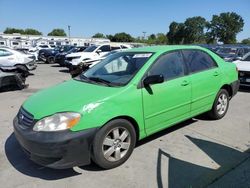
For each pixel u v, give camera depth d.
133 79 4.02
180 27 98.12
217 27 92.94
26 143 3.47
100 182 3.51
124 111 3.79
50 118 3.44
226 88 5.86
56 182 3.54
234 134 5.00
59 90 4.16
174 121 4.61
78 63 14.91
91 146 3.55
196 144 4.56
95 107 3.55
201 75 5.03
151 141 4.70
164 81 4.35
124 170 3.77
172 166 3.85
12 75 9.81
